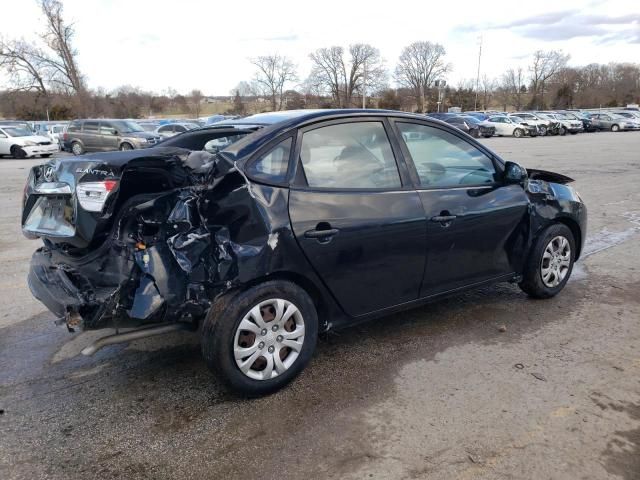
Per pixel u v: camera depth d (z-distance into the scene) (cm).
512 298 468
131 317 281
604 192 1055
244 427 285
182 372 347
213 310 292
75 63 5162
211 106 7806
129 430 284
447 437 273
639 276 525
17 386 331
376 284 347
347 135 341
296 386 325
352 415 294
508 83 8800
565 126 3694
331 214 317
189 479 247
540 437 271
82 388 328
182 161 303
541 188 440
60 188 294
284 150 314
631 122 3969
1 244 695
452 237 376
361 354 366
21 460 261
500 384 323
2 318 440
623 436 271
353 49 7231
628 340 382
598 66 8656
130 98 6538
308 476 247
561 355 360
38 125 3130
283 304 309
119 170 287
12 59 4922
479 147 413
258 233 294
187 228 293
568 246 461
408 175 361
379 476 246
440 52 8088
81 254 307
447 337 391
